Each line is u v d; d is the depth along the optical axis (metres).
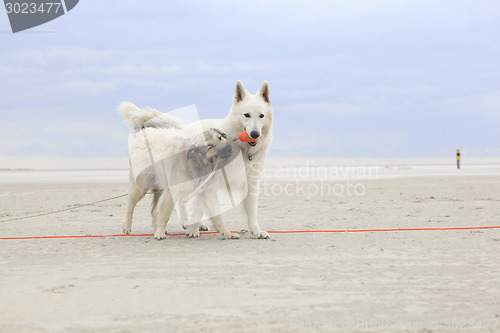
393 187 18.05
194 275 4.75
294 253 5.88
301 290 4.15
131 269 5.05
